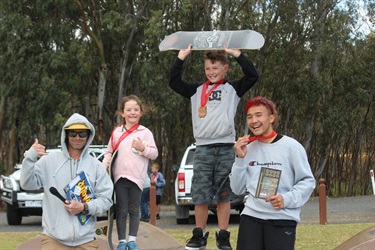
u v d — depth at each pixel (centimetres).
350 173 3759
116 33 2612
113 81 2889
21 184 610
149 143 775
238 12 2703
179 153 3045
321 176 3638
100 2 2617
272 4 2828
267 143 607
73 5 2588
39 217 2233
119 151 771
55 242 608
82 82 2730
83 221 607
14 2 2514
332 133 3309
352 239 749
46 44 2616
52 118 2594
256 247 597
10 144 2919
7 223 1952
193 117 749
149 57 2606
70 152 623
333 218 1912
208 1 2608
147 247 909
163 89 2573
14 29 2511
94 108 2948
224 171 729
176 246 942
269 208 593
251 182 603
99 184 622
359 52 3222
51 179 612
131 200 771
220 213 741
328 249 1166
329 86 3109
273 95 3059
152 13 2475
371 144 3862
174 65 742
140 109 785
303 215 2055
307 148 3195
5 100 2839
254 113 604
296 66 2969
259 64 2872
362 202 2727
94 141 2809
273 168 596
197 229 738
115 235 880
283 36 2927
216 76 738
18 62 2553
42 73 2566
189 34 747
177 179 1748
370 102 3484
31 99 2612
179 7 2575
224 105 729
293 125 3228
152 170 2055
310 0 2842
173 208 2623
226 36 732
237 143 605
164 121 2927
